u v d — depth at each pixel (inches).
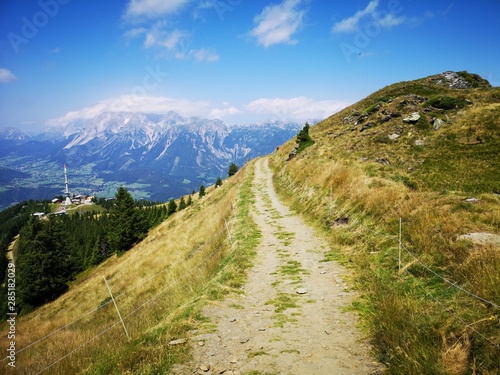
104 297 930.7
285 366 211.0
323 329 259.9
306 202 805.9
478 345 183.8
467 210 410.9
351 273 379.9
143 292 684.7
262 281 390.6
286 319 284.8
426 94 2006.6
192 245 829.8
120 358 228.7
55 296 1849.2
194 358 227.9
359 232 483.5
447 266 294.7
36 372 323.6
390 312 239.5
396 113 1453.0
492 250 273.7
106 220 5251.0
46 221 1936.5
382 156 1079.6
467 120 1219.2
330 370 202.1
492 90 1576.0
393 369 186.5
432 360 178.7
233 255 485.7
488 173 813.2
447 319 217.2
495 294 215.5
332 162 973.2
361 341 234.1
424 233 363.6
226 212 940.0
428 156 1032.2
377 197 528.1
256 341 249.1
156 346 243.8
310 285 363.3
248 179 1581.0
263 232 628.1
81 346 336.2
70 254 1953.7
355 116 1924.2
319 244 522.3
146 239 2260.1
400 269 328.5
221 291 356.8
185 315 302.8
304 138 1669.5
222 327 276.7
